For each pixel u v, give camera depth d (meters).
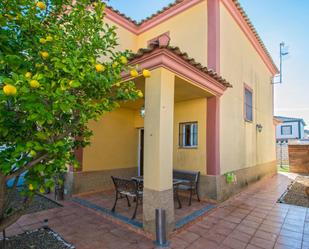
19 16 2.04
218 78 5.08
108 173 6.88
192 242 3.37
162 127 3.65
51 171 2.05
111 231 3.72
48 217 4.36
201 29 6.29
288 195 6.45
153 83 3.82
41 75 1.66
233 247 3.22
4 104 1.67
